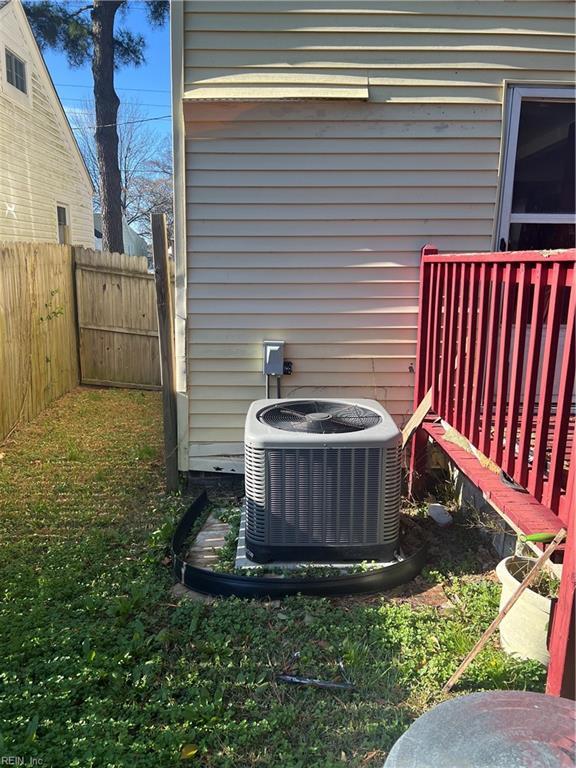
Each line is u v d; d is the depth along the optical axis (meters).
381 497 3.19
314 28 3.98
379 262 4.27
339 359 4.39
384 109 4.08
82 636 2.62
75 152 15.34
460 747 1.23
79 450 5.46
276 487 3.16
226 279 4.28
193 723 2.13
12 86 11.32
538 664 2.38
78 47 14.56
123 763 1.93
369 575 3.03
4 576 3.19
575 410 3.92
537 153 4.25
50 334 7.24
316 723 2.14
